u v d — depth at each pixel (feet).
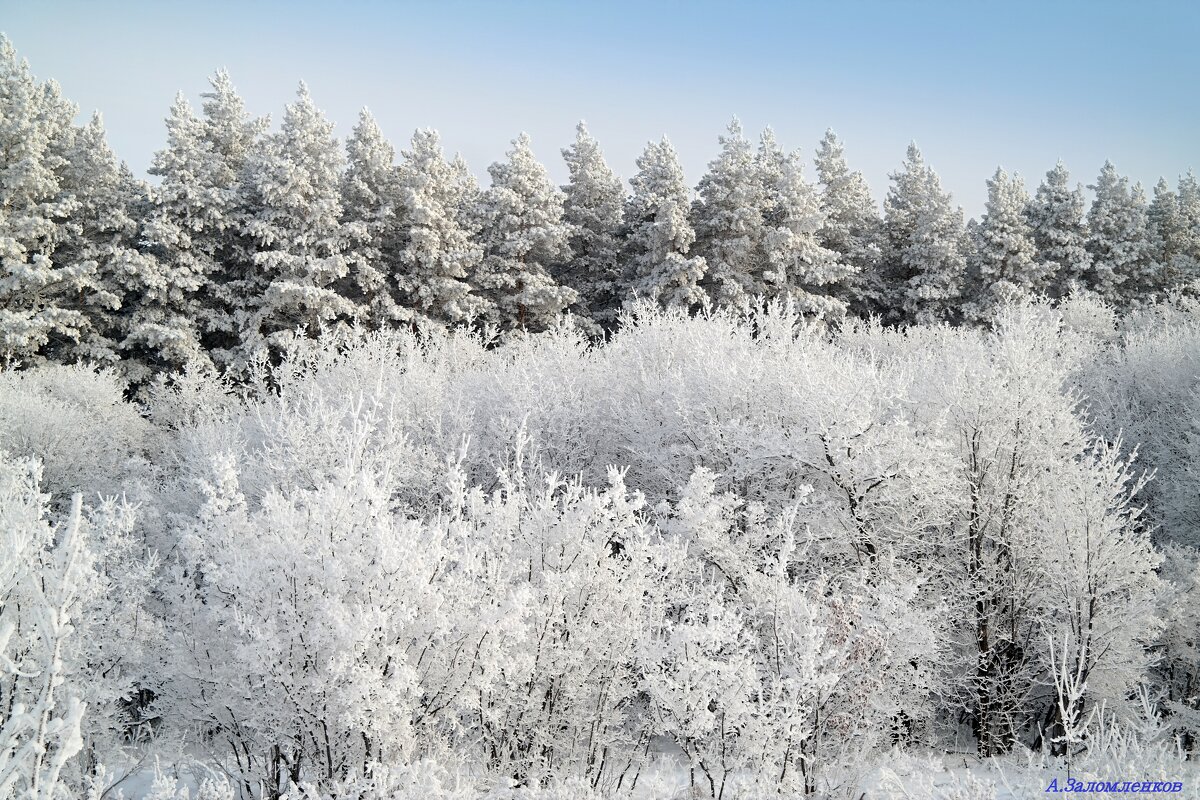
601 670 23.02
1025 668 33.47
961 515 35.32
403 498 41.45
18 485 19.88
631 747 24.54
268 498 21.35
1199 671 33.47
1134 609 30.45
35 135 90.02
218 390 74.18
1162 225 148.56
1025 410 35.06
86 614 20.33
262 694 19.29
